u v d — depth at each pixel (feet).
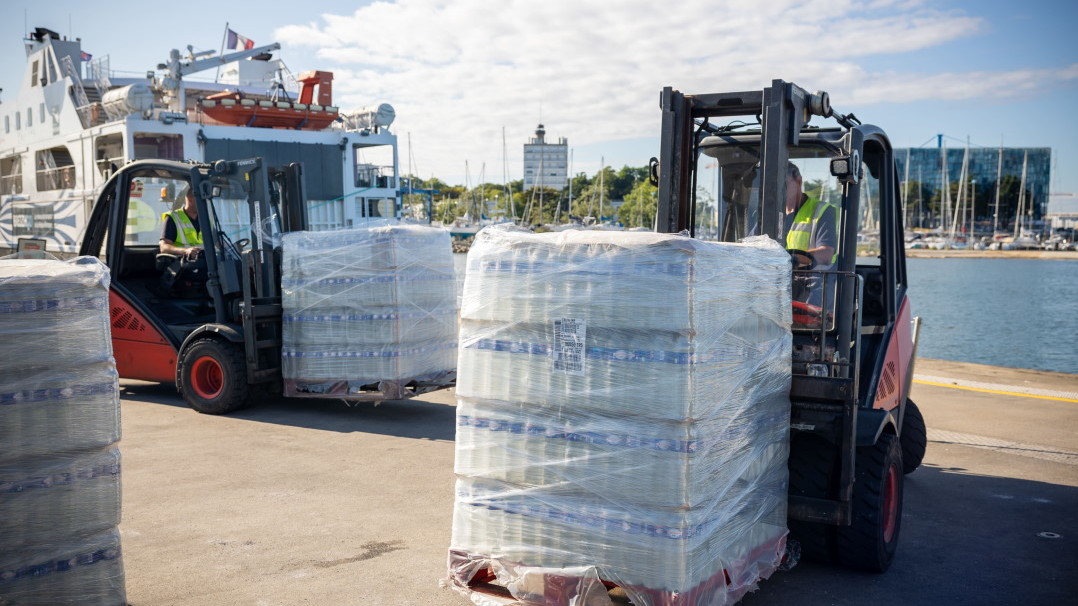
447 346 28.30
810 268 15.47
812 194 15.94
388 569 14.20
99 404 10.45
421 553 14.98
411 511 17.38
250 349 26.50
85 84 66.08
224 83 68.95
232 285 27.12
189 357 27.17
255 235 27.48
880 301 17.47
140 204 33.60
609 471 11.10
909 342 19.56
